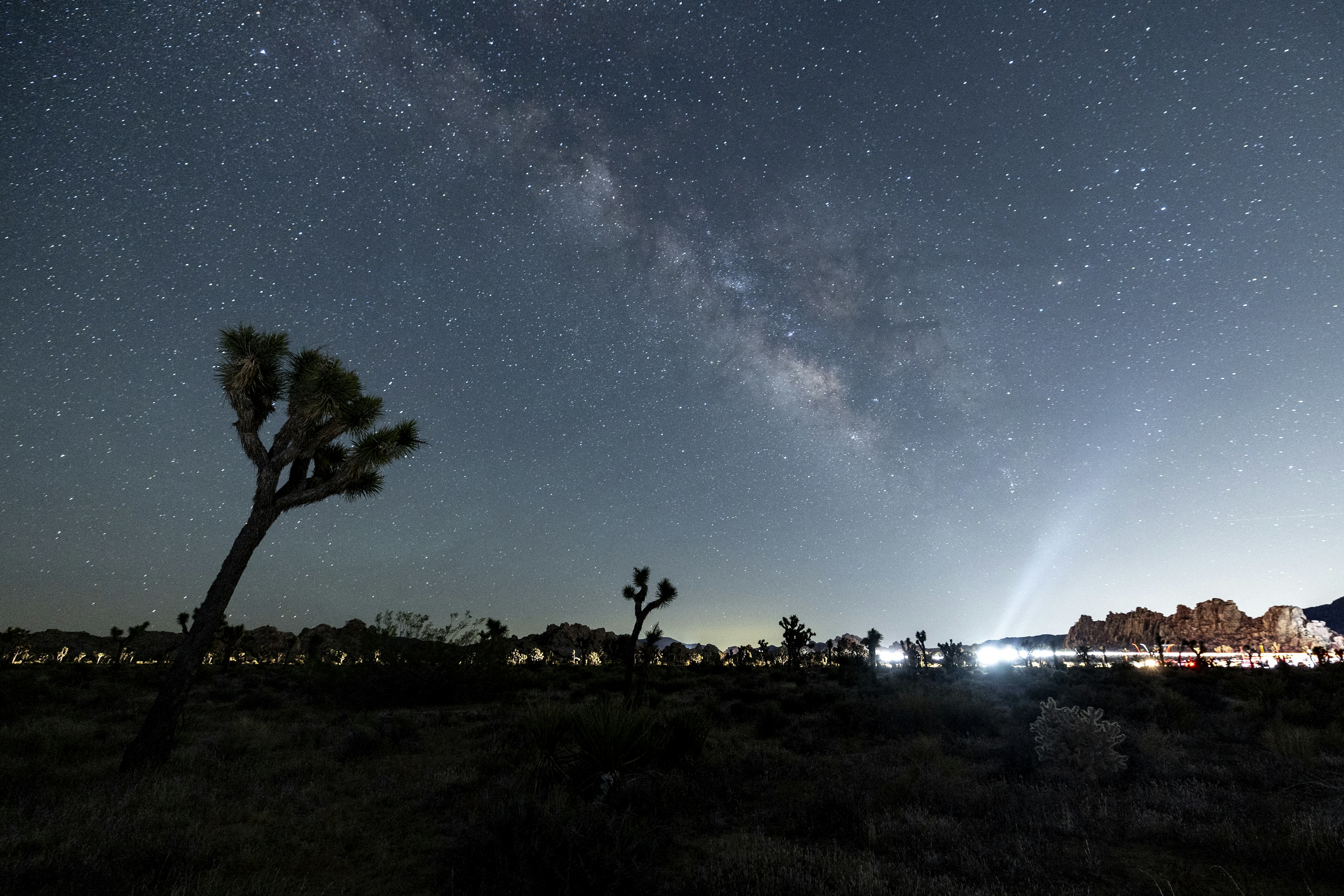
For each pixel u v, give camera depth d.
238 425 11.35
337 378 11.80
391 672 21.53
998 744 11.37
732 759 10.02
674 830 6.61
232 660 59.94
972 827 6.43
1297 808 6.80
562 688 28.84
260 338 11.70
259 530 11.00
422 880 5.18
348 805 7.63
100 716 15.78
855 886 4.71
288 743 12.19
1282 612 164.00
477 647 23.55
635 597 17.02
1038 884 4.97
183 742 11.59
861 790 7.75
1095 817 6.73
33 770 8.29
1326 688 21.22
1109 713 16.23
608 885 4.40
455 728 14.84
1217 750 10.95
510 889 4.55
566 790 7.34
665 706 19.19
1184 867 5.42
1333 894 4.77
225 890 4.74
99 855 5.17
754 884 4.89
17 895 4.47
